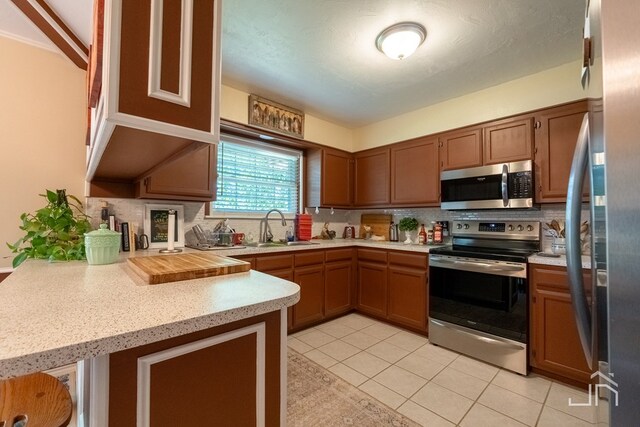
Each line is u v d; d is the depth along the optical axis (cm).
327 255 302
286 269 267
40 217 160
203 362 75
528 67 234
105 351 57
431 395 178
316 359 223
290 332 273
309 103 309
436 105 309
